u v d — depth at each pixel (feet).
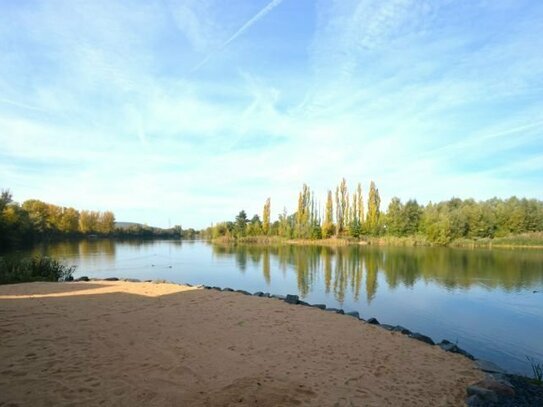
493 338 35.27
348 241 203.72
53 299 34.32
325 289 60.34
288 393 15.64
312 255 127.44
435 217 184.75
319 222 221.66
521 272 81.10
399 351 23.18
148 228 307.17
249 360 19.53
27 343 20.59
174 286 45.34
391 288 61.46
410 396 16.49
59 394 14.44
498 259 108.99
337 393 16.14
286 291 58.39
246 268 89.40
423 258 113.19
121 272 82.07
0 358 18.13
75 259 114.21
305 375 17.95
